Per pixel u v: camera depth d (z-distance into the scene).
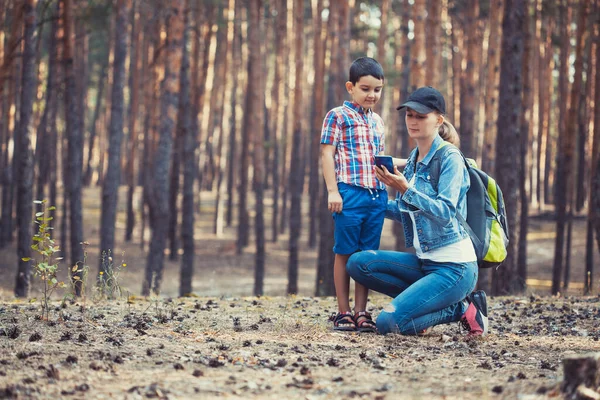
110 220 15.98
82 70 25.72
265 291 19.56
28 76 12.80
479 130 29.41
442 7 24.98
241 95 36.09
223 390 3.09
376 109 34.59
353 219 4.71
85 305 5.80
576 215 30.55
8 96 23.75
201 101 25.73
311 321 5.27
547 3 21.88
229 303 6.61
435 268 4.57
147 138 26.36
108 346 3.96
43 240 4.98
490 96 17.30
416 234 4.57
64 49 15.55
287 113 32.38
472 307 4.64
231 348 4.05
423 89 4.55
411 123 4.54
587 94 23.59
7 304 5.82
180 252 26.22
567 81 22.09
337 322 4.85
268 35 31.52
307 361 3.75
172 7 15.09
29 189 12.70
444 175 4.44
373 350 4.09
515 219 12.97
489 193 4.64
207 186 44.59
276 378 3.36
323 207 17.23
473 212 4.59
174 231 24.73
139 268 20.89
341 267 4.87
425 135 4.53
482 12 24.98
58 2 17.34
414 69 14.94
